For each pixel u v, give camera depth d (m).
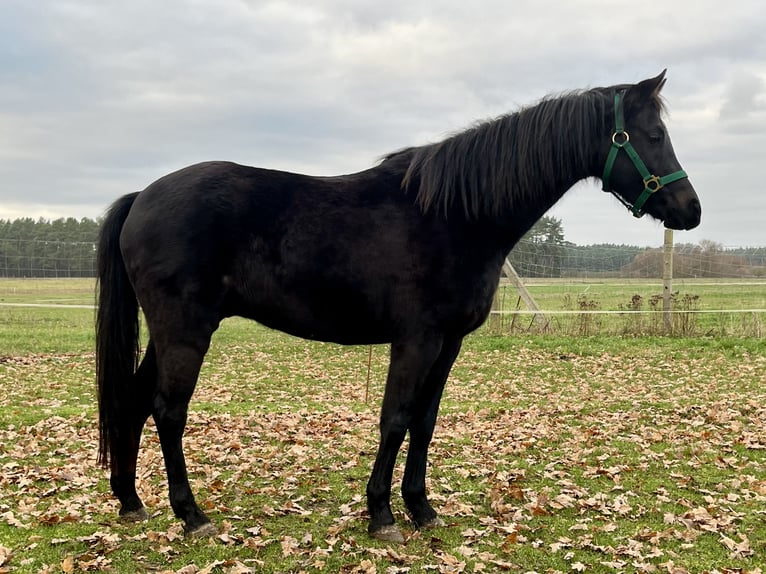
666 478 4.72
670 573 3.17
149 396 3.77
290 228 3.41
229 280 3.43
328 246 3.41
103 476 4.74
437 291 3.43
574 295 21.61
